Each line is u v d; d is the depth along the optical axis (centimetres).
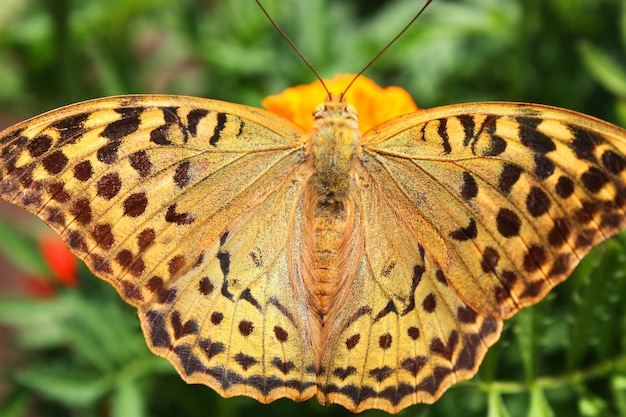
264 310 29
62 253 34
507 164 28
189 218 29
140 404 32
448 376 29
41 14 36
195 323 29
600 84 35
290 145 29
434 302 29
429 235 29
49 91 36
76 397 32
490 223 28
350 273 29
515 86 35
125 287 29
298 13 35
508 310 28
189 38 35
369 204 29
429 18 35
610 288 30
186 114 29
